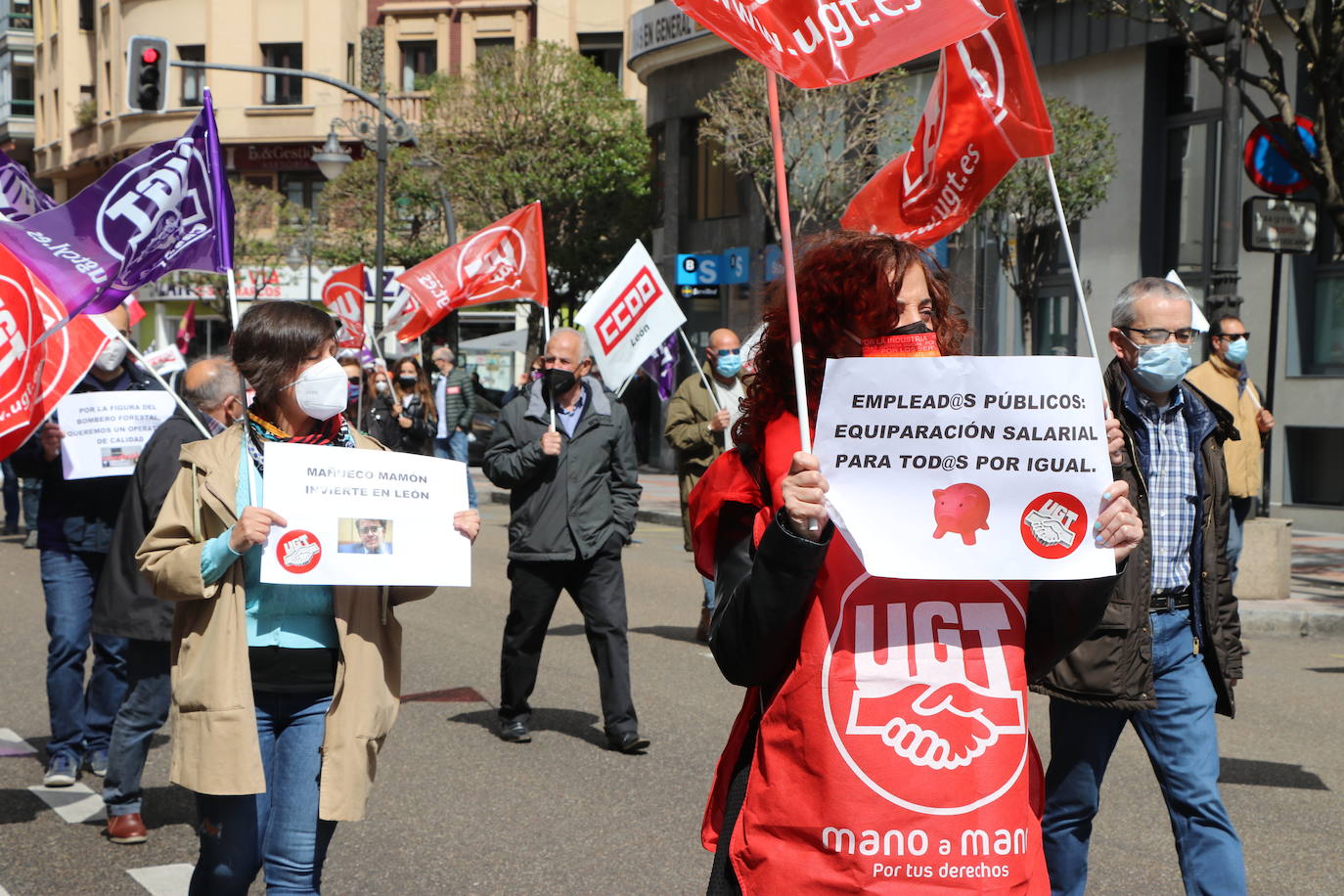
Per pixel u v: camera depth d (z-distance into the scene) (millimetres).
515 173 31438
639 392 29031
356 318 19812
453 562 3742
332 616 3678
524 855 5383
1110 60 19734
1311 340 17766
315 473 3580
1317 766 6844
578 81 32250
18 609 11375
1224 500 4172
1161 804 6168
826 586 2422
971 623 2410
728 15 2471
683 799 6172
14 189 5801
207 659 3562
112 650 6469
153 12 48844
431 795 6215
